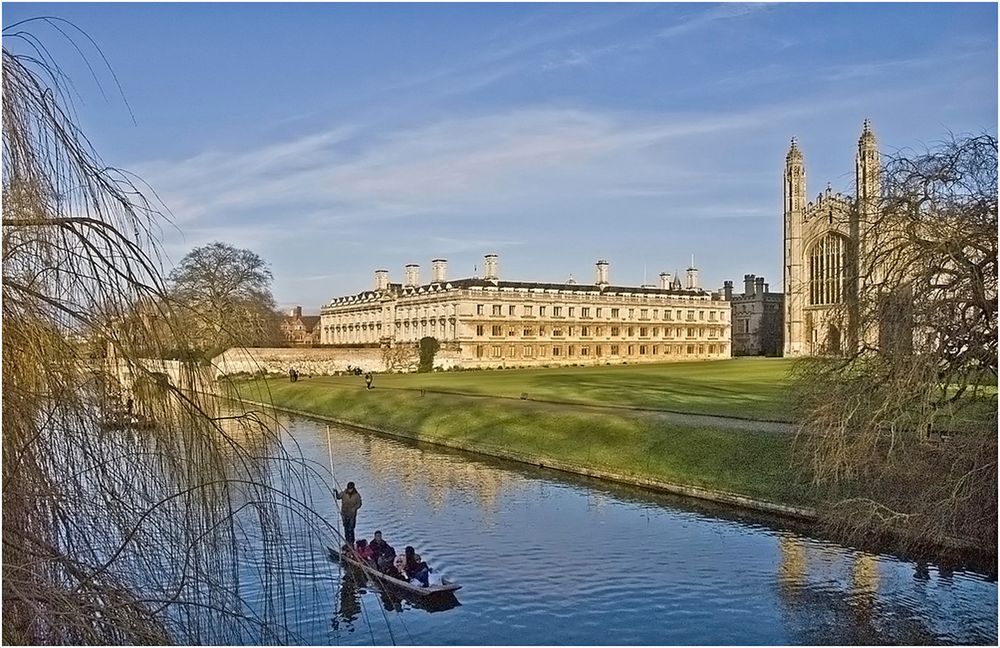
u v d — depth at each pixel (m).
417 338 128.75
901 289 20.47
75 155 8.26
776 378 78.06
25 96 7.98
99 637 7.36
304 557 9.25
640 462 36.09
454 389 69.50
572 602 19.78
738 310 185.00
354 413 61.72
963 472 19.59
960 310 20.14
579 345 130.62
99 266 8.25
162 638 7.62
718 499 30.97
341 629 13.00
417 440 50.06
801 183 133.75
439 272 135.25
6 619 6.85
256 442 9.29
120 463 8.43
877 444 21.50
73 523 8.00
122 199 8.56
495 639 17.47
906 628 17.97
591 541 25.44
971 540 19.20
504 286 125.75
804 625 18.28
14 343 7.79
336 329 159.00
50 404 8.05
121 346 8.38
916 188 21.05
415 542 25.52
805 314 131.50
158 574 8.33
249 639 8.31
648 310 139.88
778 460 31.25
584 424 42.62
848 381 22.44
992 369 20.16
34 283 8.15
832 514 22.55
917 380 19.98
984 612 18.50
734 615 19.02
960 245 19.89
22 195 7.87
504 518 28.69
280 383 82.19
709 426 37.38
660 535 26.11
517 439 44.03
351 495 21.42
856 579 21.12
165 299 8.80
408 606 19.05
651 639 17.67
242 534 8.73
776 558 23.28
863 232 22.94
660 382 74.19
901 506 21.19
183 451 8.54
